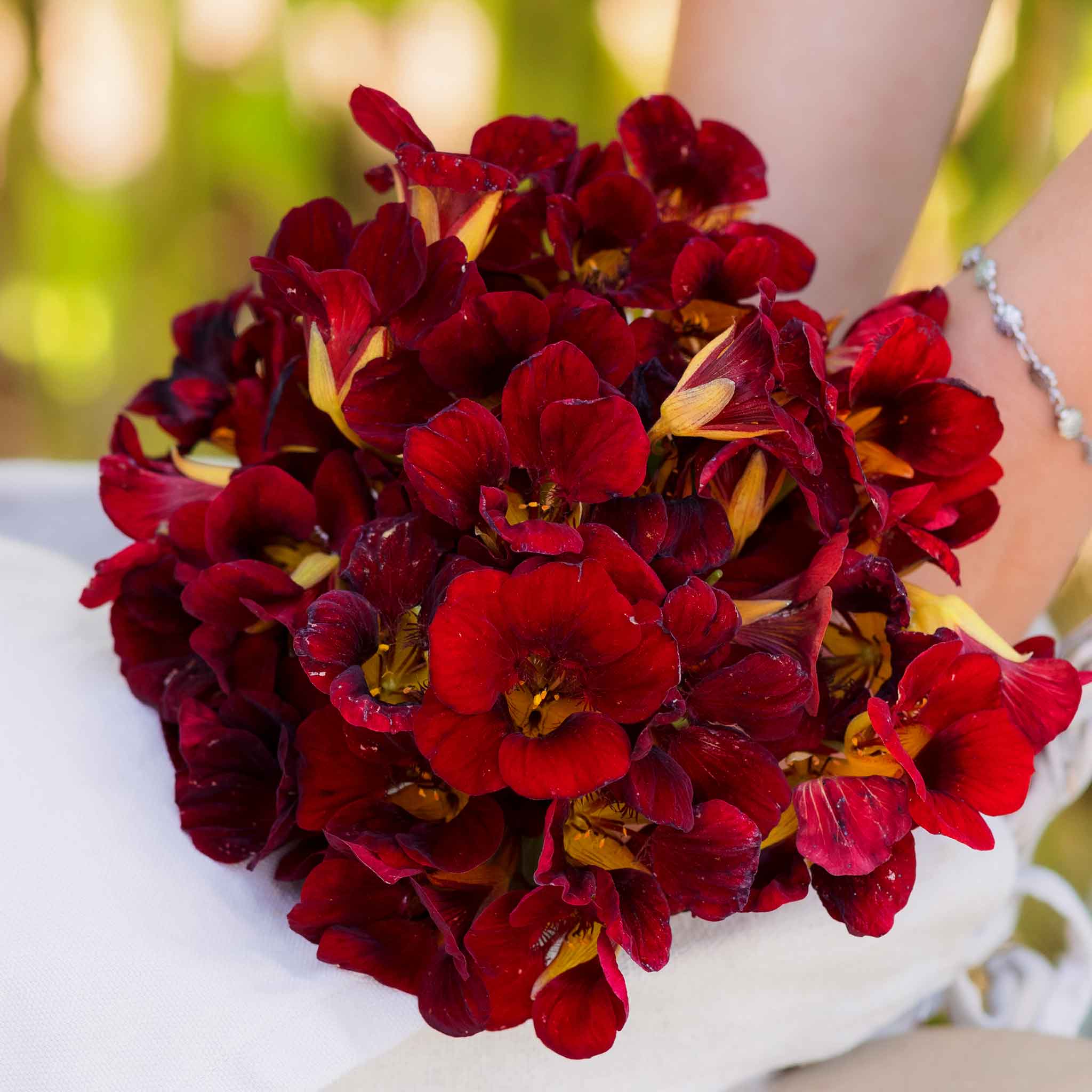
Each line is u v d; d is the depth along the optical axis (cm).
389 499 72
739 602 71
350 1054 70
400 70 201
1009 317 77
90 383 215
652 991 73
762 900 71
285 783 71
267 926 73
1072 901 85
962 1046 80
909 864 71
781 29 88
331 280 71
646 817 69
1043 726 72
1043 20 155
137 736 77
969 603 79
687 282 73
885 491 73
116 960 71
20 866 73
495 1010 70
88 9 194
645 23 196
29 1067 70
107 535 94
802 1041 78
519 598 68
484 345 71
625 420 69
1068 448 77
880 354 72
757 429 70
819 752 72
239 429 76
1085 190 77
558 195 74
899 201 90
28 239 206
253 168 206
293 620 71
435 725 68
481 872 71
